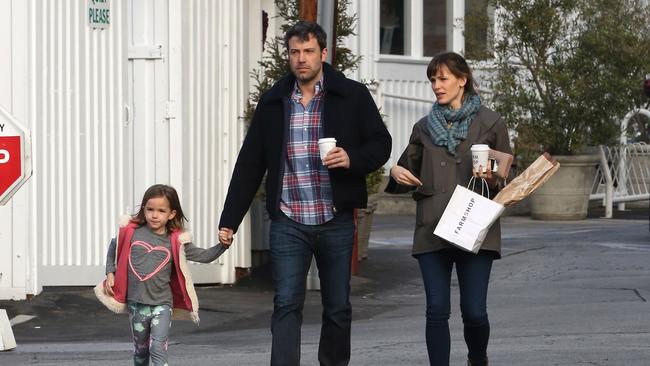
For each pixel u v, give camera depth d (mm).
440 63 17938
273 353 17719
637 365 20203
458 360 21109
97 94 29234
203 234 31234
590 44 45969
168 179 30438
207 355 22141
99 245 29266
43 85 28094
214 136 31609
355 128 17859
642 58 46188
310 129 17812
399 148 51906
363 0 50188
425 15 53562
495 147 17844
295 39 17750
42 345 23641
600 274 32969
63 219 28547
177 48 30328
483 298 17688
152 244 18047
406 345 22828
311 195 17797
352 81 18078
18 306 27141
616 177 51438
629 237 40625
